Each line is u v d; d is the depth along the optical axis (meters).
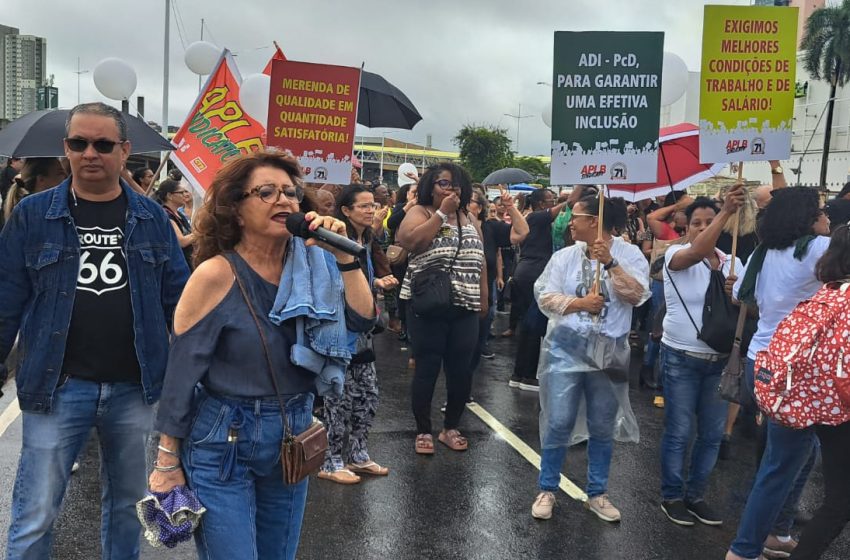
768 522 3.46
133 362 2.84
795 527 4.27
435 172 4.95
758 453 4.11
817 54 41.31
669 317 4.19
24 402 2.71
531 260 6.97
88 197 2.84
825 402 3.07
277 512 2.40
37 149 4.02
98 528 3.90
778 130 4.57
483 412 6.24
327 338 2.30
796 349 3.12
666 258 4.19
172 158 6.02
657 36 4.07
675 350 4.13
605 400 4.14
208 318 2.20
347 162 5.42
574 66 4.09
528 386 7.04
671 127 6.91
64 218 2.76
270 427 2.24
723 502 4.53
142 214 2.89
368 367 4.75
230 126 6.05
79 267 2.77
